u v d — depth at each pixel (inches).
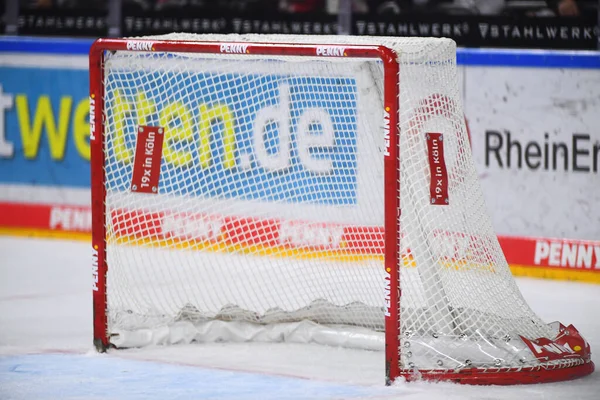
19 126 853.2
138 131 509.4
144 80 695.1
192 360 504.7
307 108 582.6
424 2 762.8
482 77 705.0
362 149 565.3
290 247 582.6
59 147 840.9
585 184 681.0
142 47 505.0
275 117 595.5
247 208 606.2
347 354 516.7
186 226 583.8
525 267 698.8
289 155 592.1
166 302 561.9
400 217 450.3
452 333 464.8
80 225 832.9
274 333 540.4
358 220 568.1
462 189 482.0
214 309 559.2
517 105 697.0
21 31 866.8
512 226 705.6
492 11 745.6
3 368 490.3
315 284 557.0
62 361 502.6
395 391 443.8
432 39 484.4
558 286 668.1
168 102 585.9
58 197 845.2
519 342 462.6
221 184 644.1
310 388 452.8
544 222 695.7
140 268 644.1
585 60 673.6
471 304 472.1
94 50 515.8
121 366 492.7
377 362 499.8
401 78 451.5
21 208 853.8
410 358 455.5
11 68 850.1
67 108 835.4
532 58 688.4
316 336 536.1
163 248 609.9
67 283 683.4
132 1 837.2
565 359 465.4
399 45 472.4
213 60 593.3
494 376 453.1
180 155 597.6
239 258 585.6
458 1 757.3
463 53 708.0
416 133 468.4
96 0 858.8
